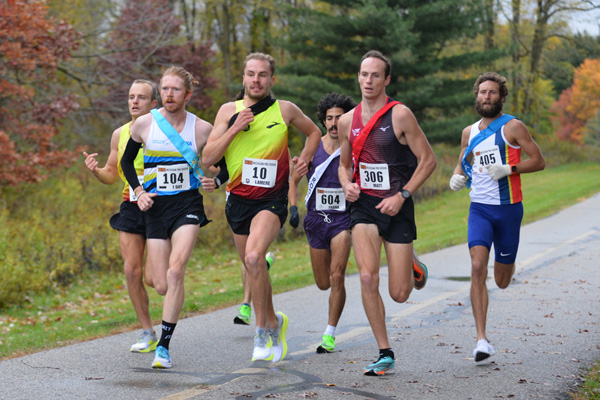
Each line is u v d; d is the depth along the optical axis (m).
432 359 9.26
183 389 7.88
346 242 9.97
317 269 10.60
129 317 13.02
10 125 26.55
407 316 12.23
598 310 12.48
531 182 50.38
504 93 9.77
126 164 9.45
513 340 10.27
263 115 9.05
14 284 16.84
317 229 10.20
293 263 21.48
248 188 9.11
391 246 8.52
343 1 53.91
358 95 53.59
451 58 54.47
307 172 10.39
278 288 15.75
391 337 10.64
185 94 9.39
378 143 8.48
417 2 53.44
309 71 55.75
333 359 9.40
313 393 7.66
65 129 39.78
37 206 27.81
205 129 9.52
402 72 52.59
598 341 10.17
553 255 19.66
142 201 9.17
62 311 16.25
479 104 9.79
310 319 12.20
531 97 73.88
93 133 42.09
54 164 26.02
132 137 9.44
